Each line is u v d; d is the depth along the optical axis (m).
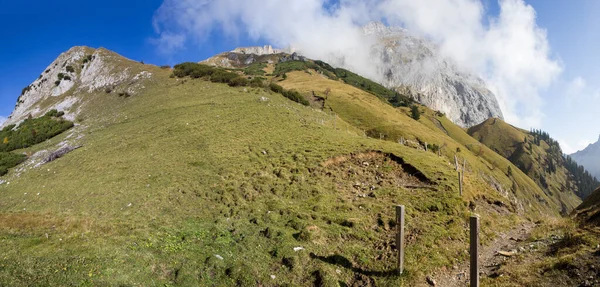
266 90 67.88
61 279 9.86
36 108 79.12
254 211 19.88
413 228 16.64
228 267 12.41
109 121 54.94
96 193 26.17
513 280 11.20
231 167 28.08
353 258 13.88
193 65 81.12
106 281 10.12
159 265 11.84
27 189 32.59
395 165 26.88
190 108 51.41
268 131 38.41
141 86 70.69
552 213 138.62
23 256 11.01
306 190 22.91
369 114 94.44
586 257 10.86
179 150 34.28
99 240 13.16
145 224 17.23
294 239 15.37
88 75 85.69
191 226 17.28
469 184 23.39
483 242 16.20
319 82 138.75
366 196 21.73
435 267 13.27
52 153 44.56
